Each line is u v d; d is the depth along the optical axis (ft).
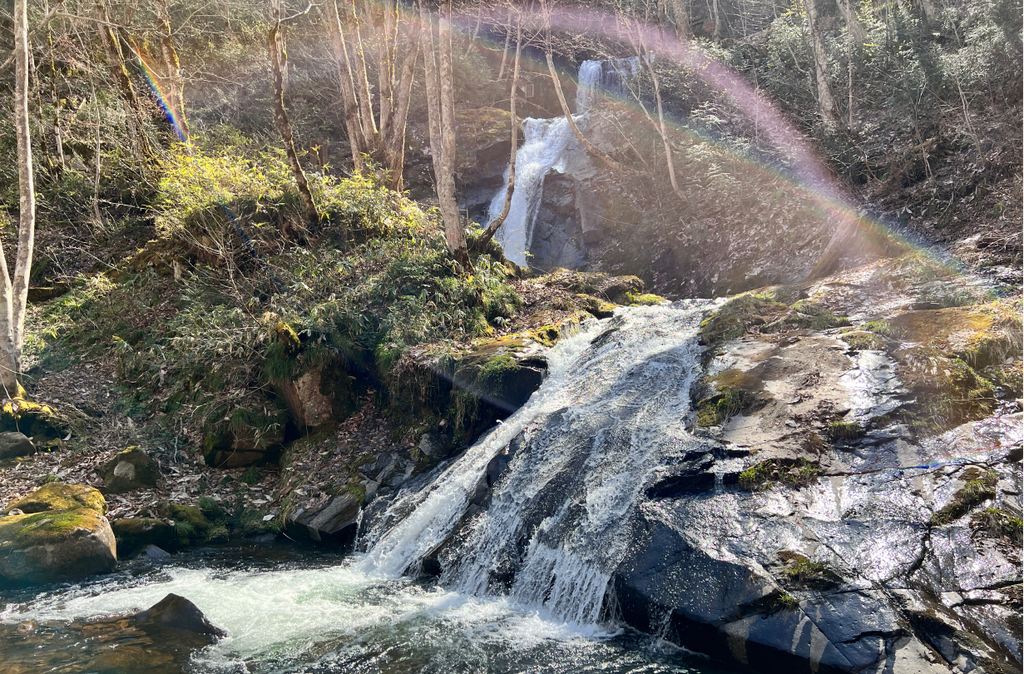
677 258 52.54
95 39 58.18
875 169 44.50
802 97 53.98
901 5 57.11
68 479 27.40
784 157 50.01
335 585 21.44
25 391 31.22
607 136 66.39
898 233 36.70
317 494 27.35
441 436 28.78
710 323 29.01
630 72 70.90
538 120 74.33
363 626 18.30
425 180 65.82
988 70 40.29
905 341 23.25
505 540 21.22
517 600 19.70
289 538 26.58
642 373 26.58
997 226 32.58
